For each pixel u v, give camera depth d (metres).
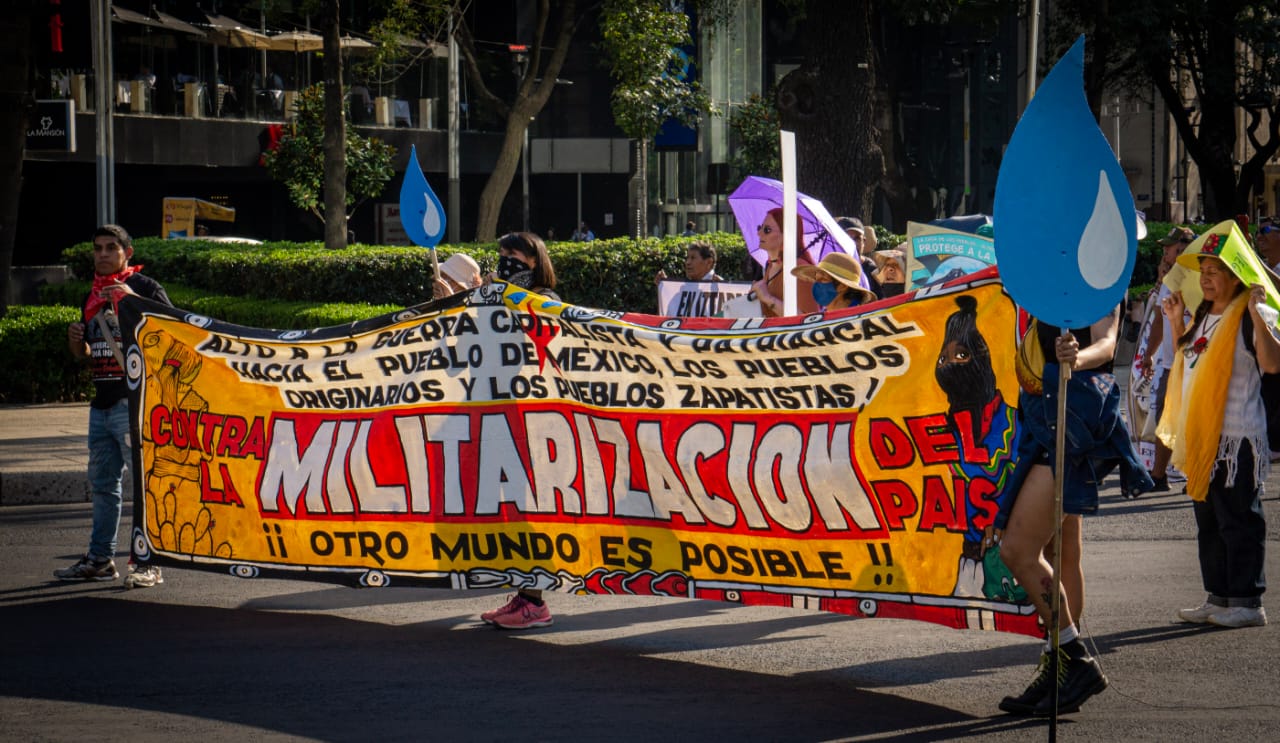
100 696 6.31
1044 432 5.72
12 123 19.06
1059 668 5.89
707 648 7.18
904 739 5.68
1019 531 5.84
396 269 20.44
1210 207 44.97
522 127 32.38
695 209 51.19
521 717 6.01
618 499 7.12
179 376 8.13
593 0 47.53
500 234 49.62
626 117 32.75
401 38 35.22
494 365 7.34
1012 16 58.50
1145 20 33.22
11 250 19.23
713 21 37.31
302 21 41.19
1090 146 5.03
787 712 6.07
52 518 10.97
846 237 9.69
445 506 7.49
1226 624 7.44
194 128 37.69
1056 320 5.14
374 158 37.38
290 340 7.80
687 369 6.83
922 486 6.32
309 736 5.76
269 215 44.72
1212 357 7.34
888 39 55.91
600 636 7.43
